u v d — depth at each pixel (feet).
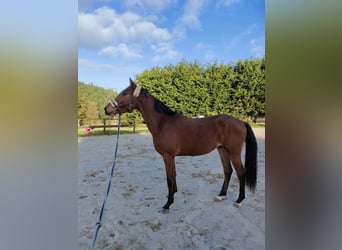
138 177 10.31
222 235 5.44
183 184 9.25
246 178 6.95
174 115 6.93
